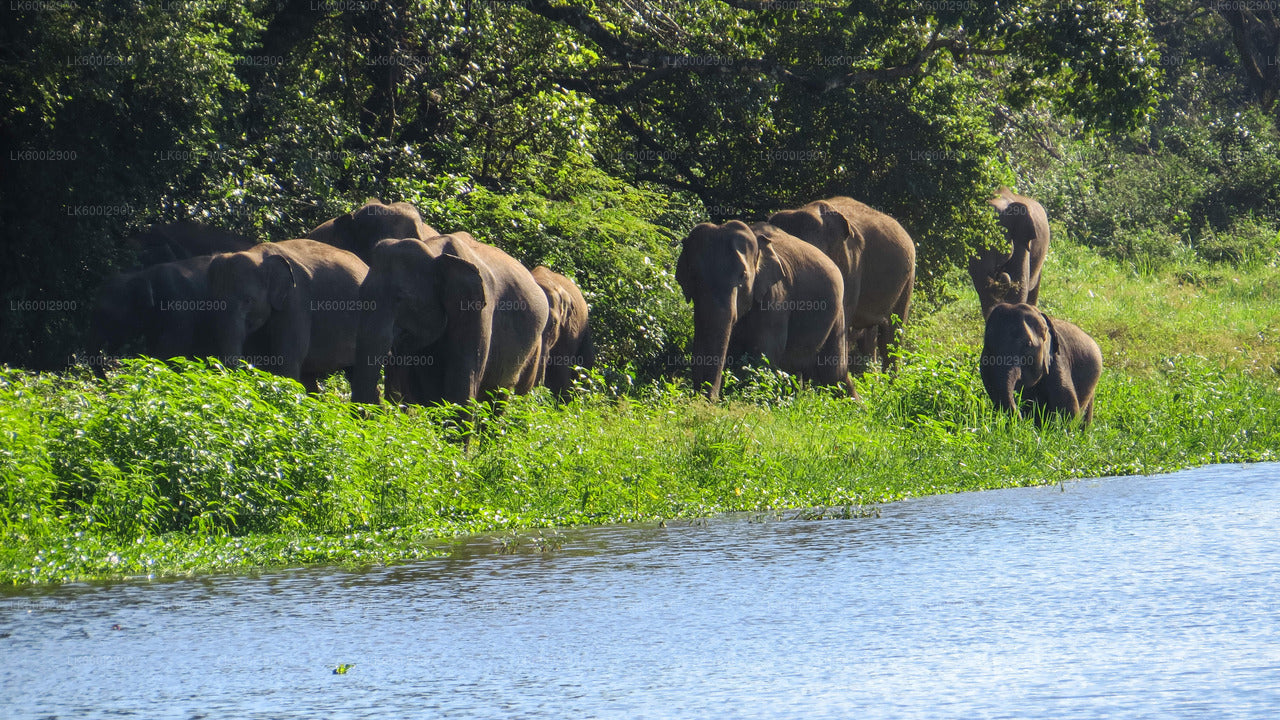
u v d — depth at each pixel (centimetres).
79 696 638
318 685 654
